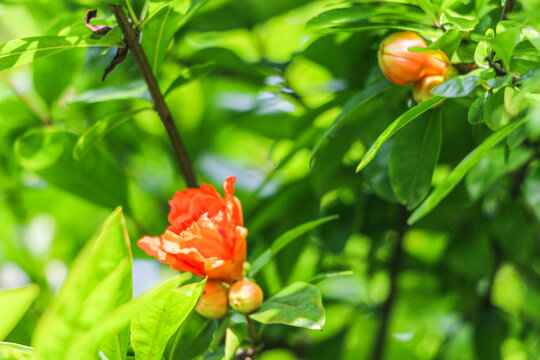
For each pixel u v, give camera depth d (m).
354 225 1.09
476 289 1.12
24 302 0.92
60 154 1.10
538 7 1.01
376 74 1.03
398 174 1.00
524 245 1.07
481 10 1.00
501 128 0.93
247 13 1.12
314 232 1.10
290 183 1.10
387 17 0.98
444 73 0.97
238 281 0.97
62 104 1.12
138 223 1.12
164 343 0.94
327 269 1.14
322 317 0.96
